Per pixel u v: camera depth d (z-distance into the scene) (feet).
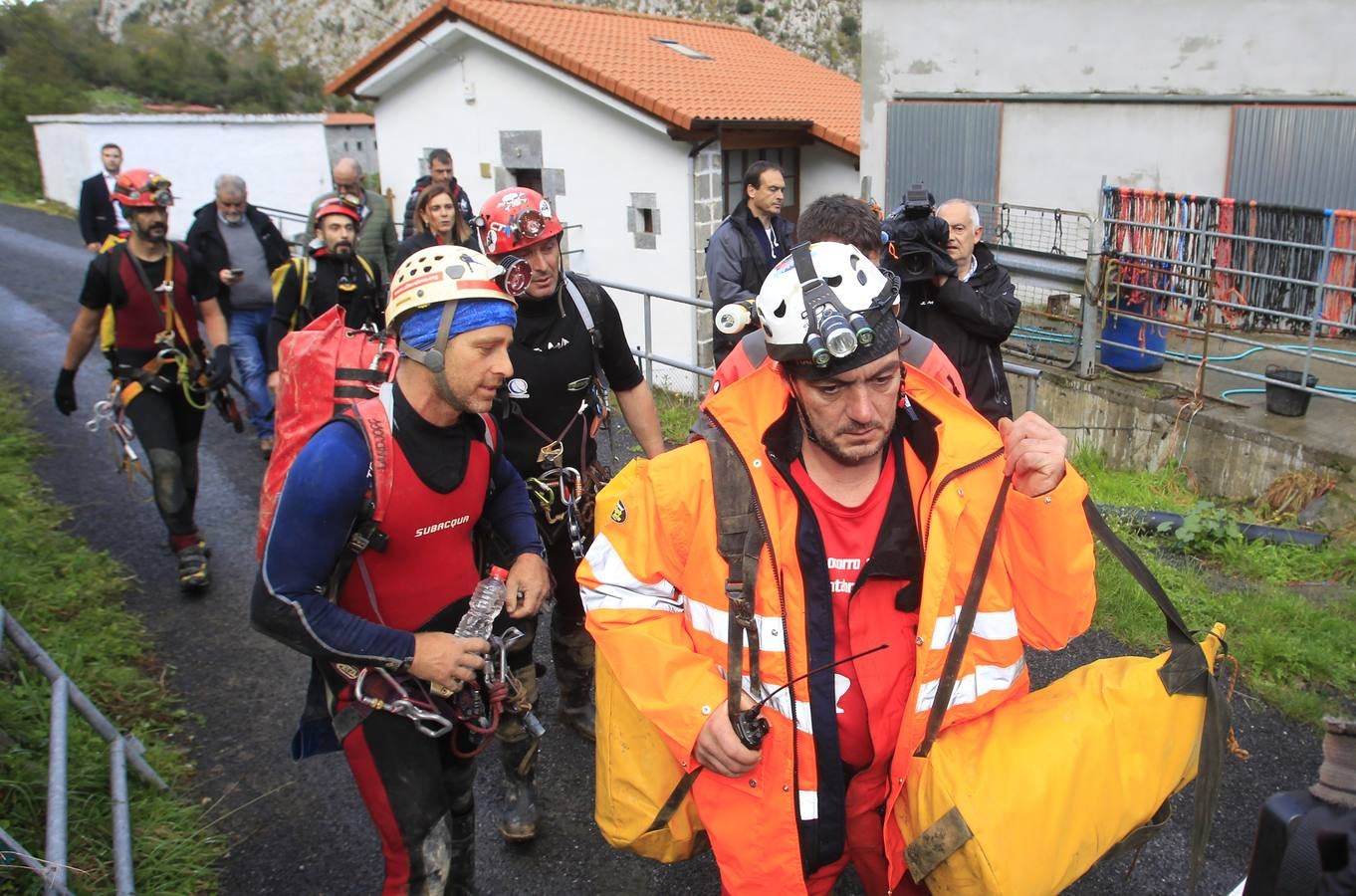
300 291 18.76
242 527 18.94
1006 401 14.39
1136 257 25.64
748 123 43.34
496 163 50.42
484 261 7.67
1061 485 6.55
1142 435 24.88
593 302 11.21
